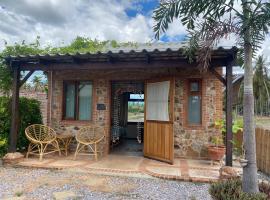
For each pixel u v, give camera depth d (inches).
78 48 480.1
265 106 1141.1
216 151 246.5
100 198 165.5
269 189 136.0
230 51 196.9
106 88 302.4
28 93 354.0
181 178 204.8
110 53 219.5
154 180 206.4
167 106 259.6
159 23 153.7
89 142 271.6
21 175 215.3
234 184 135.3
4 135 267.0
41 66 258.5
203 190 183.3
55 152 299.3
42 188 183.0
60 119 312.3
